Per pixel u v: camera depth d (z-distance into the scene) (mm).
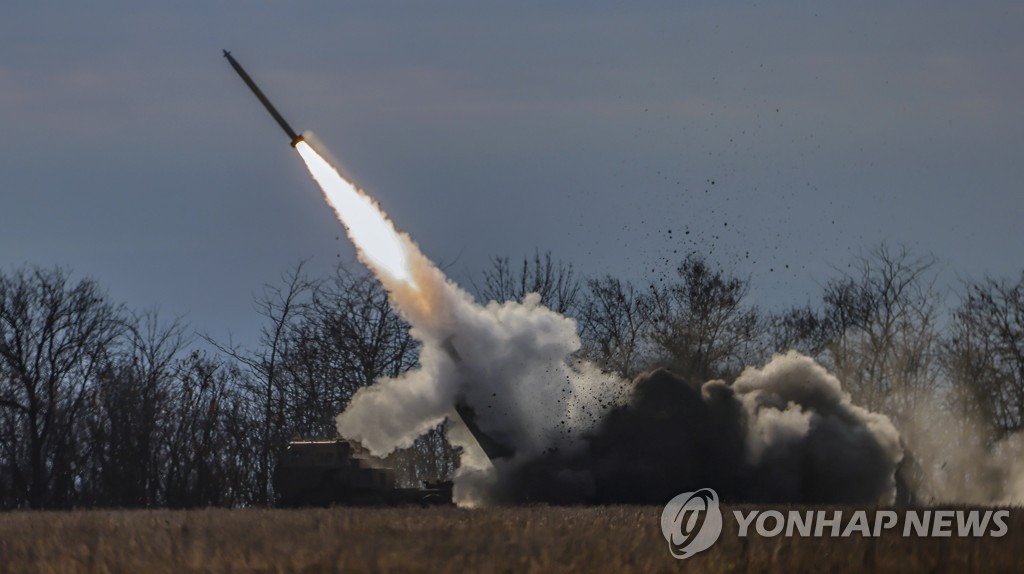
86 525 135875
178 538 115000
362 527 123812
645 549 105062
